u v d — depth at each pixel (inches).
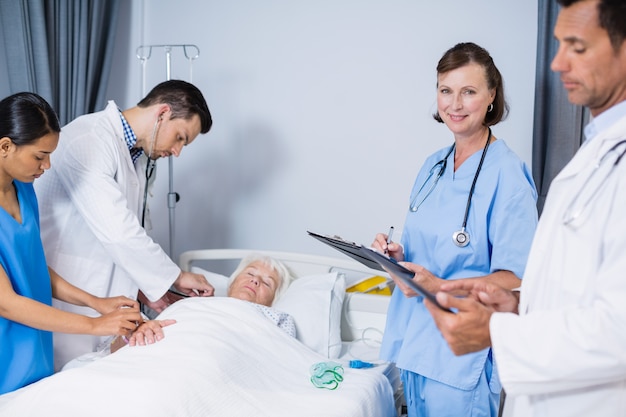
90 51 103.5
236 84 111.0
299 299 87.8
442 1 97.9
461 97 61.3
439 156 68.4
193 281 83.3
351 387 69.5
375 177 103.9
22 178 63.3
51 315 63.1
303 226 108.8
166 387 58.4
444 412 62.9
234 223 113.2
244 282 90.4
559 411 37.9
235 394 62.6
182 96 78.9
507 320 36.5
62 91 99.3
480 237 61.0
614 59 35.4
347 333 94.0
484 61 60.9
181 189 116.0
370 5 102.0
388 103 102.1
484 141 64.1
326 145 106.3
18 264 63.6
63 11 98.3
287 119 108.3
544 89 87.9
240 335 72.7
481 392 61.4
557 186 40.9
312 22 105.6
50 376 62.4
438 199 65.2
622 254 34.1
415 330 64.6
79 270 78.2
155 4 115.4
